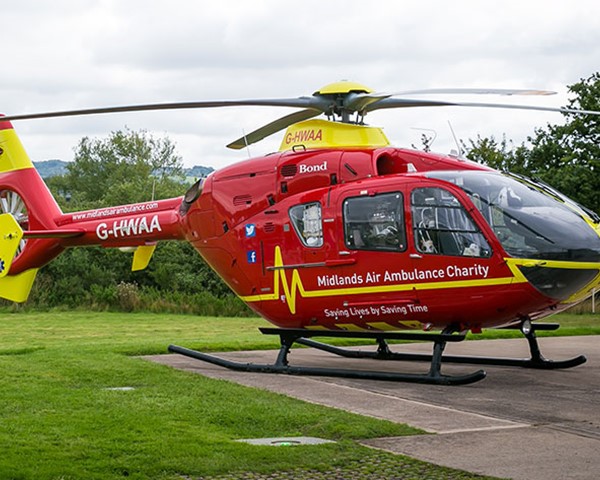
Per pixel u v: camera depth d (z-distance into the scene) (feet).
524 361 44.34
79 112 40.93
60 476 21.61
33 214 57.36
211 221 45.60
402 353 48.62
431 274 38.37
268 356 49.47
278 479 22.30
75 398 32.19
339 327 42.14
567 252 37.06
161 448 24.43
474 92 40.14
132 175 244.01
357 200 40.27
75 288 117.39
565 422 29.78
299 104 42.91
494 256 37.14
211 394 33.81
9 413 29.43
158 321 91.71
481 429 28.37
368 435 27.04
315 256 41.34
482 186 38.22
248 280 44.11
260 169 43.93
